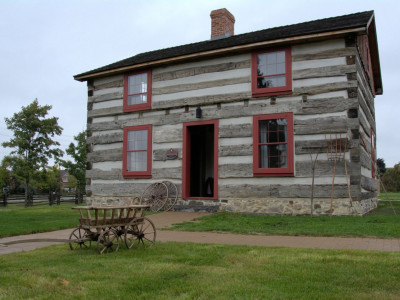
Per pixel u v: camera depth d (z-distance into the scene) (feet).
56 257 18.15
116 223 19.49
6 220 34.42
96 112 45.55
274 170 34.86
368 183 38.73
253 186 35.91
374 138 51.24
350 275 13.83
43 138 75.20
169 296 12.08
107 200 43.73
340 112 33.12
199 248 19.44
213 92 38.68
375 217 30.32
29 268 15.98
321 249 18.54
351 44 33.30
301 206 33.73
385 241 20.72
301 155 34.17
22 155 74.90
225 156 37.42
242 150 36.70
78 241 19.34
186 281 13.58
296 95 34.86
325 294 11.90
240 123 37.09
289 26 44.11
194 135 45.52
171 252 18.65
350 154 32.40
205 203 37.96
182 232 25.90
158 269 15.26
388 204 49.80
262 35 39.68
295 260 16.21
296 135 34.53
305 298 11.55
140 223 20.25
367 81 43.16
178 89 40.65
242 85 37.35
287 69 35.22
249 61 37.35
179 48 48.75
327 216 31.96
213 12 50.03
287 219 30.76
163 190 39.75
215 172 37.70
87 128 45.98
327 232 23.52
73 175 90.63
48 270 15.46
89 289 12.96
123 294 12.35
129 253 18.65
